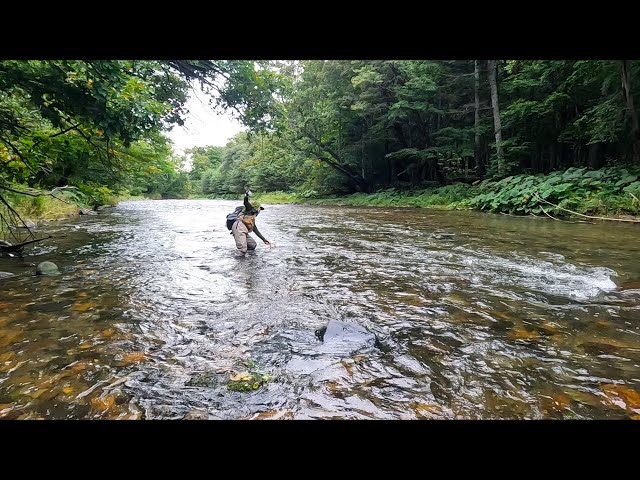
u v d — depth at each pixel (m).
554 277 4.68
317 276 4.90
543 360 2.48
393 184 29.05
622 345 2.70
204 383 2.20
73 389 2.13
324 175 32.97
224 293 4.12
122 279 4.75
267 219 14.02
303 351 2.63
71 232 9.94
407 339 2.84
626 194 11.91
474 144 23.39
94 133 6.92
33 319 3.28
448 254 6.36
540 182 14.59
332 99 25.83
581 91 18.16
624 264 5.33
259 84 12.32
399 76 23.55
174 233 9.80
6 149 6.37
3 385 2.17
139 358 2.53
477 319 3.26
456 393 2.09
